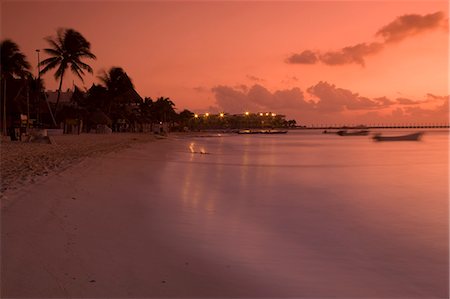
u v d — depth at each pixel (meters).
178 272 6.18
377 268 7.07
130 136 58.41
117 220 8.73
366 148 53.22
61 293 4.92
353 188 16.28
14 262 5.59
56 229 7.31
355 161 30.78
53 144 28.84
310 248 8.08
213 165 23.95
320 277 6.53
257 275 6.41
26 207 8.37
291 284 6.15
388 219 10.80
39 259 5.83
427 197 14.29
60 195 10.09
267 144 62.47
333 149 49.69
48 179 11.86
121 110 86.31
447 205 12.80
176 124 153.25
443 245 8.50
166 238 7.93
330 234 9.20
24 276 5.23
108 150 25.92
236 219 10.28
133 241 7.41
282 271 6.69
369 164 28.11
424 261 7.49
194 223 9.47
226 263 6.85
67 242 6.72
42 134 30.22
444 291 6.17
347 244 8.45
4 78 49.16
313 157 34.66
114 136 53.53
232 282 6.03
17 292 4.80
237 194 14.14
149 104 109.19
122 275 5.75
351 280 6.47
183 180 16.52
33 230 7.01
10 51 48.16
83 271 5.68
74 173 13.84
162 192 13.13
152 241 7.59
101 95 74.81
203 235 8.47
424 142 77.44
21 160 16.75
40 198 9.38
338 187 16.48
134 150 29.78
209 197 13.21
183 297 5.31
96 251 6.54
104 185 12.67
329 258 7.52
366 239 8.85
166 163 22.56
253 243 8.20
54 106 71.50
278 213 11.25
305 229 9.58
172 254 7.00
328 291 5.98
